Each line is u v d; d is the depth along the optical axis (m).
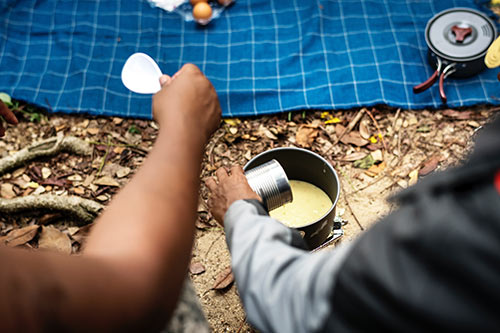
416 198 0.57
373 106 2.90
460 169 0.56
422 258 0.52
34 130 2.89
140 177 0.70
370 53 3.05
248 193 1.24
